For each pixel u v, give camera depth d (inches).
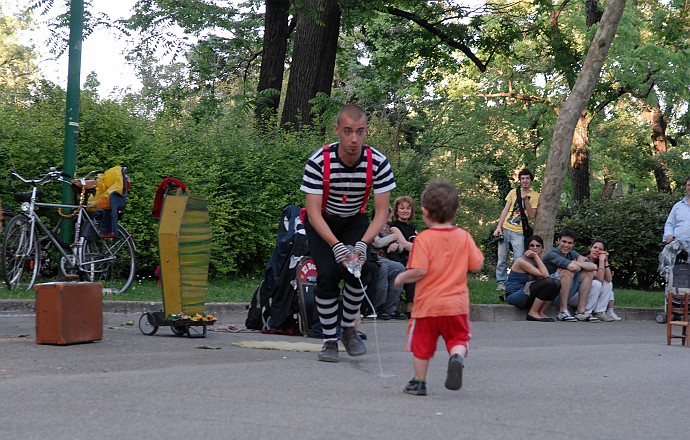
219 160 640.4
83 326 320.8
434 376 262.8
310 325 379.6
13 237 474.3
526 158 1197.7
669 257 541.6
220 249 613.3
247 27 986.1
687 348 370.9
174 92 999.0
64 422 180.7
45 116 576.7
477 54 1031.6
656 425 200.1
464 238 225.5
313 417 190.4
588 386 252.2
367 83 1085.8
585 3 1104.8
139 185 572.7
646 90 1178.0
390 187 289.6
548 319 525.3
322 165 283.9
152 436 169.0
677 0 889.5
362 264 281.0
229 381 235.9
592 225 879.7
